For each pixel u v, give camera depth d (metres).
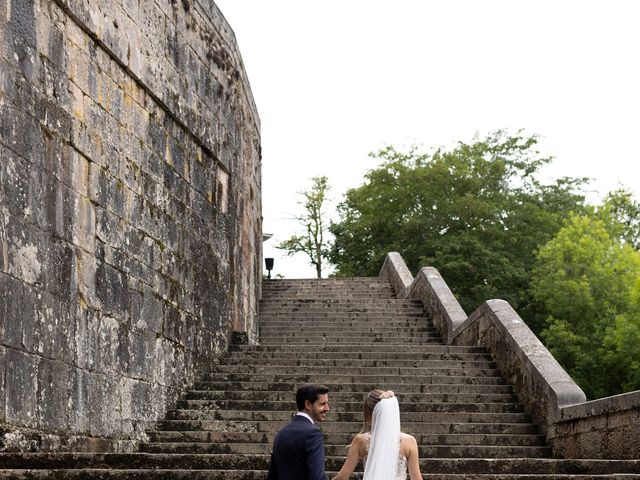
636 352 30.08
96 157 12.59
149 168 14.54
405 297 26.16
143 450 12.86
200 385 15.86
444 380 15.74
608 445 11.73
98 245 12.53
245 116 21.48
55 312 11.20
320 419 6.99
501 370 15.98
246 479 10.27
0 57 10.24
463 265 39.41
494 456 12.73
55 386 11.12
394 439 6.87
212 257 17.64
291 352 17.69
